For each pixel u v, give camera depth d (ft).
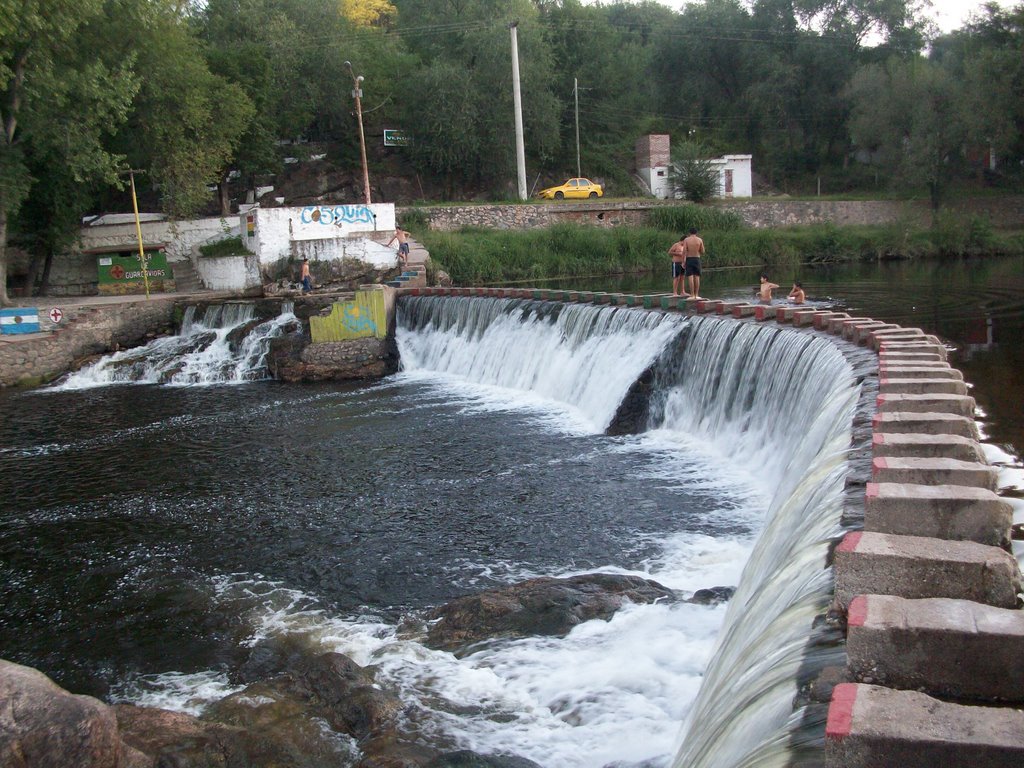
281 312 97.25
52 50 103.86
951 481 19.07
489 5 198.70
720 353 55.67
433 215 154.40
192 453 60.59
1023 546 19.86
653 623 30.14
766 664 16.25
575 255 146.82
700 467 50.16
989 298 89.81
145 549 42.68
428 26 197.98
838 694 11.31
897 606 12.77
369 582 37.19
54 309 97.50
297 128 171.22
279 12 176.76
